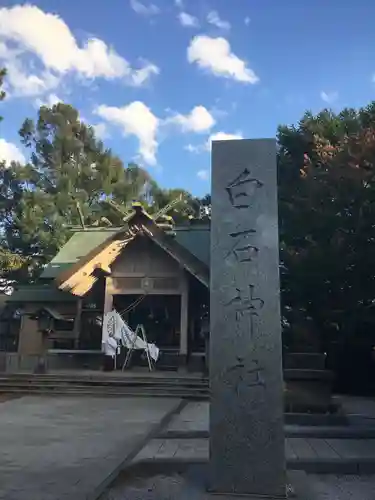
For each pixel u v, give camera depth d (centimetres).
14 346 2591
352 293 1739
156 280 2103
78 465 672
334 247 1705
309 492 559
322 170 1792
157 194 4512
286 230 1928
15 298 2291
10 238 3409
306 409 994
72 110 3969
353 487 596
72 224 3803
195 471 629
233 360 561
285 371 1016
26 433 901
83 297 2189
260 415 542
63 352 1997
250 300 575
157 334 2262
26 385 1577
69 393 1507
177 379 1586
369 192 1647
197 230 2511
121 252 2109
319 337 1784
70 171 3841
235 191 612
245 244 593
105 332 1964
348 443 805
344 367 1788
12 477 614
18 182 3428
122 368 1922
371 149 1531
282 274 1859
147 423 1005
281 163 2058
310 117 2097
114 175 4100
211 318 577
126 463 671
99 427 962
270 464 529
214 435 546
